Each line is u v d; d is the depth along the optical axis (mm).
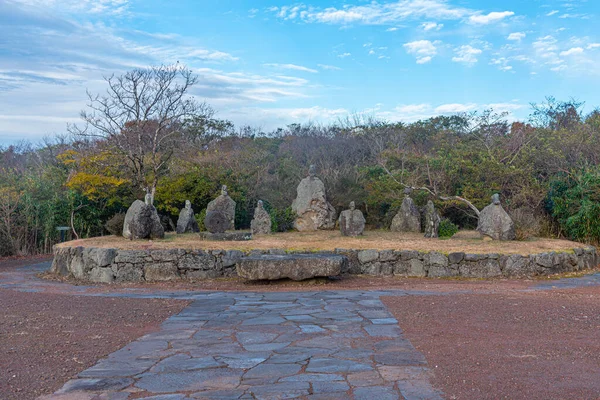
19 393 5816
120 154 28266
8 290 13523
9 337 8234
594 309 9750
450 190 23547
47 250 25234
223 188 21484
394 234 19812
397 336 7949
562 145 22688
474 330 8203
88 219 26812
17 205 24969
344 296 11555
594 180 19391
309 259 13781
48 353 7328
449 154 24281
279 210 23000
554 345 7301
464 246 16109
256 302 11094
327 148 33750
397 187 23891
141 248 15586
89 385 6047
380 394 5605
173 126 31188
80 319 9562
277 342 7762
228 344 7707
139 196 27828
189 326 8922
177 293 12633
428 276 15148
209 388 5895
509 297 11141
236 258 15508
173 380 6184
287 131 44500
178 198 25938
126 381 6176
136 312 10195
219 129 41875
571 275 15086
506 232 17531
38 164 36375
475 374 6137
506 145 24375
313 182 21609
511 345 7316
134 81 27047
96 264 15406
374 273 15438
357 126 37906
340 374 6262
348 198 25984
